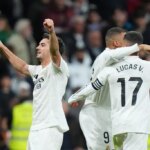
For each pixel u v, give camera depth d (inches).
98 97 733.3
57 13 1277.1
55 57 684.1
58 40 714.8
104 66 711.1
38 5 1275.8
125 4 1334.9
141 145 690.2
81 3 1316.4
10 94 1075.9
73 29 1251.2
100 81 699.4
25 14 1336.1
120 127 690.2
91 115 737.6
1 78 1144.2
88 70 1167.6
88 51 1193.4
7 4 1316.4
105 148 733.9
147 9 1334.9
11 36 1205.7
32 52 1202.6
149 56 1059.9
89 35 1219.9
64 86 697.6
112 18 1246.3
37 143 682.2
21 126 1029.2
